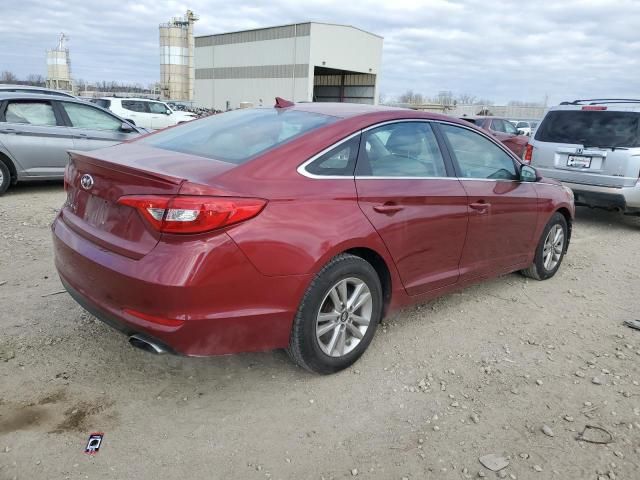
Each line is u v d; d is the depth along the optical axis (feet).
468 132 14.06
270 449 8.78
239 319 9.04
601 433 9.58
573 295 16.57
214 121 12.73
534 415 10.04
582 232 26.05
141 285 8.52
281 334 9.73
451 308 14.92
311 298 9.86
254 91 188.96
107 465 8.18
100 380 10.38
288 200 9.46
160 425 9.20
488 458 8.81
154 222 8.55
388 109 12.32
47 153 27.73
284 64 174.09
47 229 20.76
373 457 8.73
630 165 24.31
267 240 9.06
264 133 10.98
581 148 25.68
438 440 9.21
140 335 8.91
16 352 11.15
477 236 13.70
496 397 10.58
